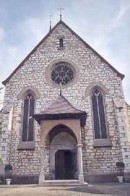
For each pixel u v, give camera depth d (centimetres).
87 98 2500
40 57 2769
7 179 2147
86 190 1426
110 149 2277
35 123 2455
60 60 2720
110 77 2580
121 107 2377
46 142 2339
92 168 2223
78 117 2141
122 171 2158
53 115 2142
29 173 2252
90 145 2309
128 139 2241
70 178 2256
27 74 2688
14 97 2584
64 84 2619
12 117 2491
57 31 2920
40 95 2562
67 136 2377
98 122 2438
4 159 2244
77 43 2814
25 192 1388
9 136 2373
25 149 2345
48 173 2227
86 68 2653
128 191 1353
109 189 1457
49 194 1272
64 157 2347
